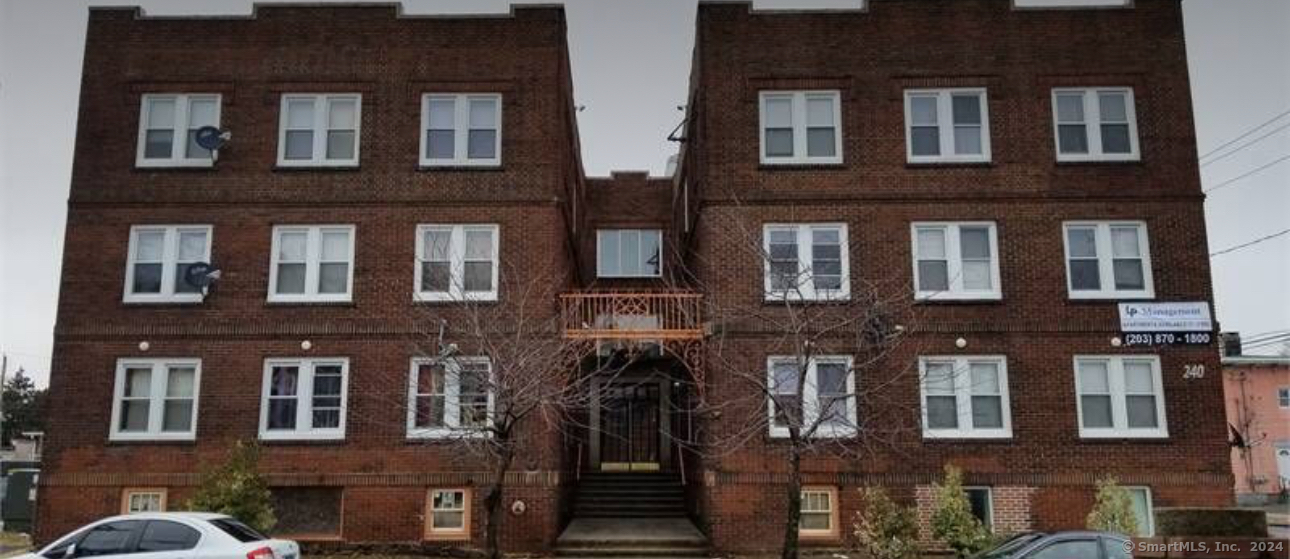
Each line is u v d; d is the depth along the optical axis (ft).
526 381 58.13
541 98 71.46
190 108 71.77
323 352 68.28
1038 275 68.95
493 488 54.80
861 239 69.31
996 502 65.98
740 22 72.02
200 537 43.65
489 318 67.00
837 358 67.26
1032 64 71.51
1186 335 68.13
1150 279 69.00
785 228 69.56
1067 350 68.03
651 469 88.84
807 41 71.77
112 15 72.59
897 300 67.87
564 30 75.51
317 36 72.38
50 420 67.62
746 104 70.95
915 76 71.36
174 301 69.00
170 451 67.15
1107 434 67.00
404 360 68.03
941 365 67.92
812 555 63.67
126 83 71.82
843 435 66.23
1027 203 69.82
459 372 63.62
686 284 87.04
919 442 66.59
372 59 72.13
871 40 71.82
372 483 66.49
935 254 69.67
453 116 71.72
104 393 67.97
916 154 70.79
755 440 66.44
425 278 69.41
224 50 72.18
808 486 66.03
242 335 68.49
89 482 66.80
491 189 70.23
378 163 70.79
